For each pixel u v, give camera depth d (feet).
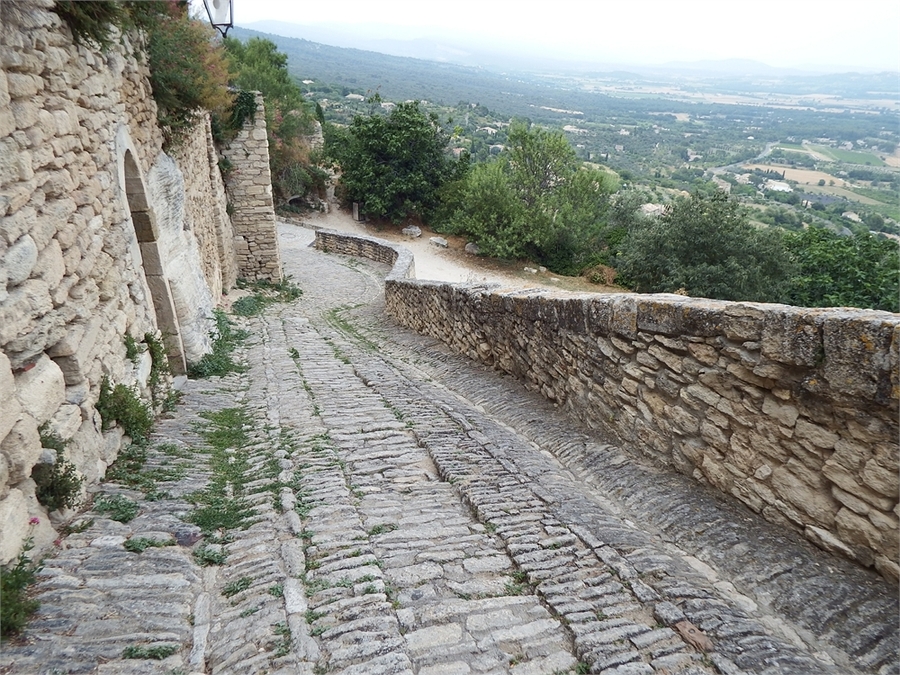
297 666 9.14
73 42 15.60
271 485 15.66
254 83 102.99
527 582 11.82
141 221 23.48
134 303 19.95
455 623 10.44
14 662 8.43
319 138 124.36
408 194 114.42
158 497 14.35
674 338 15.80
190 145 36.70
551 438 20.42
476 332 30.86
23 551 10.47
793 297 73.72
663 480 16.11
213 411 22.27
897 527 10.38
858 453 10.94
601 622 10.45
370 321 49.29
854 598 10.61
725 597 11.43
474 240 102.53
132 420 16.61
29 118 12.29
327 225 114.62
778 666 9.21
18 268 11.16
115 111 19.76
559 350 22.56
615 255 97.35
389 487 15.96
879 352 10.18
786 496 12.69
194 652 9.61
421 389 26.96
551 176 105.70
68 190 14.38
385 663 9.31
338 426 20.74
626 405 18.43
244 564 12.08
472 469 17.13
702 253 76.18
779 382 12.48
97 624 9.60
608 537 13.42
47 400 11.94
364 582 11.38
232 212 60.44
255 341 36.52
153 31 26.50
